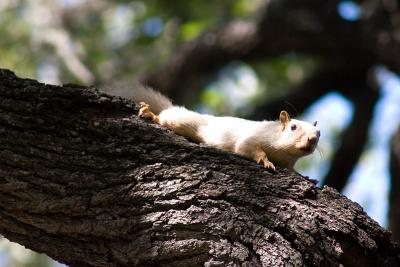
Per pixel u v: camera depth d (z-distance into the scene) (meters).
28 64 20.19
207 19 21.86
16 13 21.30
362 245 7.14
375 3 18.70
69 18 22.19
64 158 7.36
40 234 7.36
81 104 7.71
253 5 21.81
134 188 7.25
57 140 7.43
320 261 6.97
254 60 19.62
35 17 21.09
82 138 7.49
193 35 20.08
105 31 22.56
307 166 21.98
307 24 18.31
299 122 9.14
